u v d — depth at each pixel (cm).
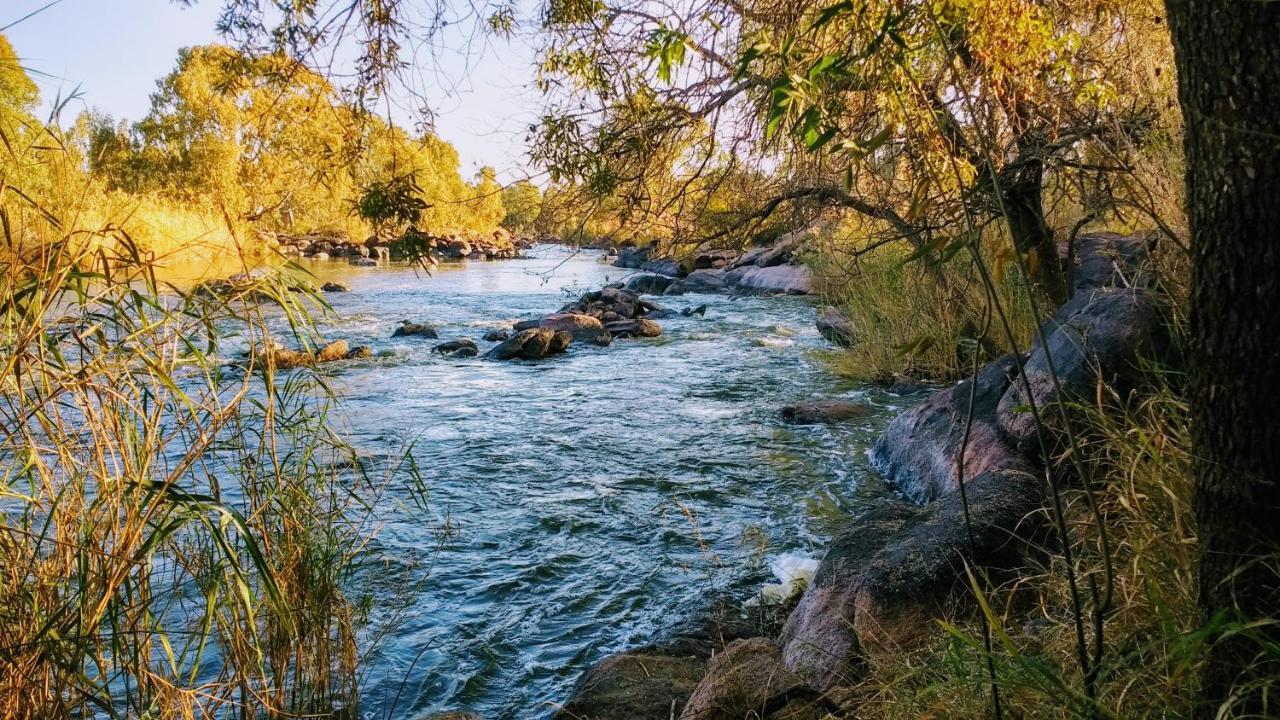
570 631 446
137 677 261
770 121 235
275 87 380
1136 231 567
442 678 402
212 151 3431
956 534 379
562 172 482
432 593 486
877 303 1095
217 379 312
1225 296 177
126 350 273
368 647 424
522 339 1328
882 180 596
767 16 450
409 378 1155
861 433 809
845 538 420
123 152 3572
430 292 2503
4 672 235
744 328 1619
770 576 500
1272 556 176
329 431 381
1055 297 686
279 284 300
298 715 306
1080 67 538
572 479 691
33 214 252
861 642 344
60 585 255
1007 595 350
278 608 268
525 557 537
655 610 466
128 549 248
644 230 616
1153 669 219
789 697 299
